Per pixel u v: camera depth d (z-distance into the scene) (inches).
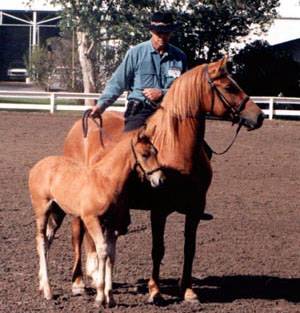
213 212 539.2
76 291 345.1
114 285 365.4
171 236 464.1
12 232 463.8
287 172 720.3
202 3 1327.5
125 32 1262.3
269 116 1146.0
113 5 1278.3
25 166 697.6
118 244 442.6
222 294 359.6
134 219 506.0
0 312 317.7
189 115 337.7
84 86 1315.2
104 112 405.7
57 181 335.0
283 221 520.4
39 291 347.3
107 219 323.6
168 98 342.6
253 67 1323.8
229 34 1347.2
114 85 369.4
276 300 352.2
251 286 373.7
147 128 343.0
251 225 504.1
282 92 1316.4
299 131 1026.1
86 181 323.6
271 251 441.4
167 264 406.6
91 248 351.3
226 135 957.2
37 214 345.1
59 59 1469.0
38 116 1087.0
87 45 1296.8
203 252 433.7
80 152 387.9
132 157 318.0
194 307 336.2
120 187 319.3
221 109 339.3
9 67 2425.0
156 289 341.7
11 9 1802.4
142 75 365.4
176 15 1314.0
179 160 337.7
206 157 351.9
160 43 361.7
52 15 2105.1
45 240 346.3
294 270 405.1
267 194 614.2
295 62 1342.3
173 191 340.2
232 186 641.6
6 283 361.1
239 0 1338.6
